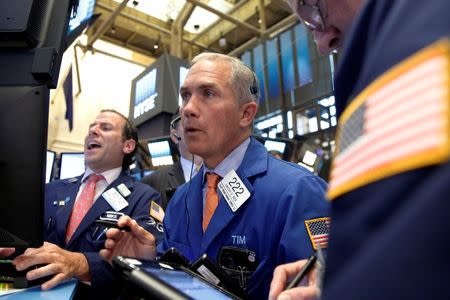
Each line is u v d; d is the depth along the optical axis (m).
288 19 5.32
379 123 0.20
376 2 0.26
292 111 5.07
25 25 0.76
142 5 5.36
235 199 0.91
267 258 0.83
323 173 2.94
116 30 6.36
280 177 0.92
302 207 0.83
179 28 5.50
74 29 0.98
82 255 0.91
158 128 4.39
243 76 1.06
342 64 0.29
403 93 0.19
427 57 0.18
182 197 1.15
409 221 0.16
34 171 0.73
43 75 0.77
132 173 3.39
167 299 0.35
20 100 0.75
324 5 0.46
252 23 6.14
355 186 0.20
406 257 0.15
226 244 0.89
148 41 6.73
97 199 1.60
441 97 0.17
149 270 0.46
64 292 0.73
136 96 4.98
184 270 0.60
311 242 0.77
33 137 0.73
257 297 0.81
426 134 0.17
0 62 0.78
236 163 1.03
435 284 0.14
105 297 0.89
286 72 5.30
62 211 1.61
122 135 1.92
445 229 0.15
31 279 0.78
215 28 6.27
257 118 5.45
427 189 0.16
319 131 4.62
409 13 0.21
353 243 0.19
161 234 1.46
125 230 0.93
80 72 6.14
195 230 0.99
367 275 0.16
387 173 0.18
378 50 0.22
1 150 0.73
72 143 5.88
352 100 0.26
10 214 0.73
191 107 1.00
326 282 0.20
